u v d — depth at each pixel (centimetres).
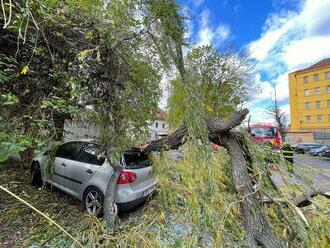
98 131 364
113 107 347
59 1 262
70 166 438
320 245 234
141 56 348
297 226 247
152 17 305
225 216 254
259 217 247
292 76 4309
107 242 269
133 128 360
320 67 3875
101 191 376
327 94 3788
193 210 273
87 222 314
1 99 254
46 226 323
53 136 284
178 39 343
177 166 379
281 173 312
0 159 178
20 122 266
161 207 357
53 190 484
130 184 381
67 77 295
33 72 274
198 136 315
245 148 311
